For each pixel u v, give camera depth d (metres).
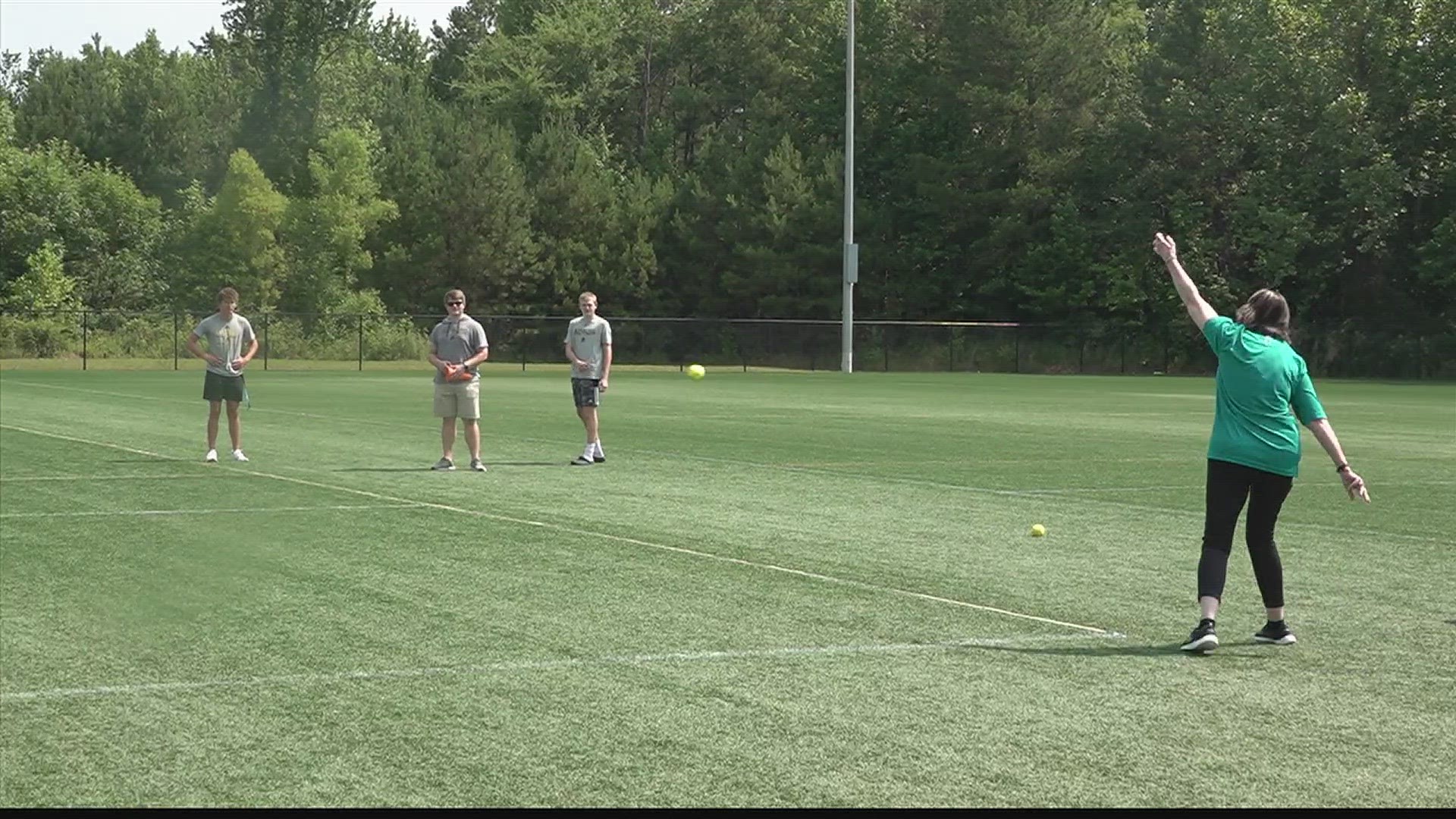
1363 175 65.00
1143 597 10.55
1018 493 17.39
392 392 41.00
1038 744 6.75
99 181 76.25
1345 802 5.98
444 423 19.34
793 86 90.88
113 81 93.75
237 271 74.88
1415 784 6.21
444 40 110.75
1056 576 11.43
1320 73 66.75
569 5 99.38
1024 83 76.00
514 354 69.94
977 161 75.88
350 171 76.38
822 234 78.88
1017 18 74.88
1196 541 13.40
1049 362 69.12
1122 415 33.75
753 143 81.00
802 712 7.27
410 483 17.70
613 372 61.62
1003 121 76.06
